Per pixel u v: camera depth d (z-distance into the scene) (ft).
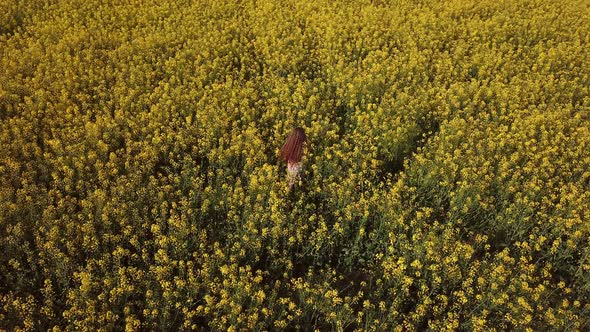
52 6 53.06
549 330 21.43
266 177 27.91
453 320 20.72
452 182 29.78
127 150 29.45
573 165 32.19
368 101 38.45
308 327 21.67
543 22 56.34
